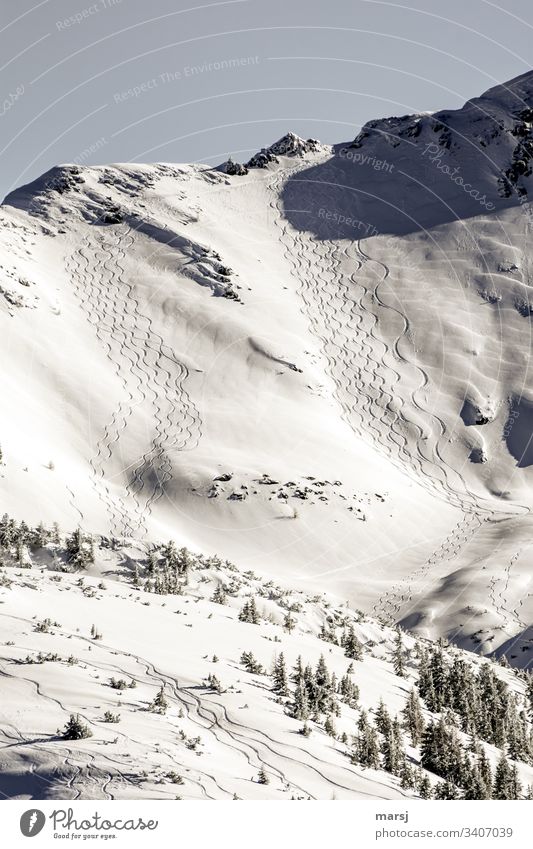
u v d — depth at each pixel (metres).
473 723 78.94
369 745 52.66
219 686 55.16
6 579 70.81
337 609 119.56
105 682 51.78
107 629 63.69
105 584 81.75
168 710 50.06
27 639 56.47
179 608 78.31
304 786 44.69
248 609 84.38
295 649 76.75
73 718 43.34
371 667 84.94
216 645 67.50
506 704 86.12
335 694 66.44
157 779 39.91
